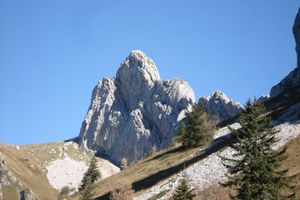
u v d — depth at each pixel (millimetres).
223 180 46500
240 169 28844
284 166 45844
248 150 28672
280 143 52812
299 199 34844
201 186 48562
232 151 57000
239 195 28188
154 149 127625
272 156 28250
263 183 27422
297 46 114188
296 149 49062
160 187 58812
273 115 73312
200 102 88438
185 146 84438
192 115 84688
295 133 54406
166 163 79750
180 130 87875
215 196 42656
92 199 80250
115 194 63844
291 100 86875
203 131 82438
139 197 59438
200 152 74750
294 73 111125
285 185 28047
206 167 55656
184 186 41406
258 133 29062
